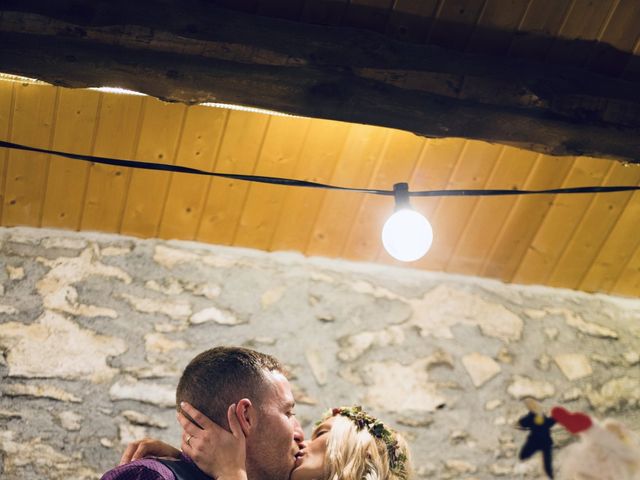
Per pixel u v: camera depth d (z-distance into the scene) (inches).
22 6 98.6
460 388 147.8
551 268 163.6
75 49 100.8
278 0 114.2
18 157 132.7
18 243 137.4
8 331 129.6
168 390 132.6
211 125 132.6
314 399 139.6
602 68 130.9
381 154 140.6
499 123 115.8
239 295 143.9
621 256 163.9
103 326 134.5
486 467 143.1
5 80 122.5
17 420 124.4
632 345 162.9
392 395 143.6
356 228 150.9
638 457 129.6
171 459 63.2
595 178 150.0
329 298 148.6
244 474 60.6
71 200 139.0
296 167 140.3
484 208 152.4
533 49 126.9
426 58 116.1
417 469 139.6
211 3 110.9
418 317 151.9
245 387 64.3
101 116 130.0
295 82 108.8
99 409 128.5
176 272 142.9
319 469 68.1
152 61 103.7
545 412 149.2
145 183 139.1
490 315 156.8
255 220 146.9
